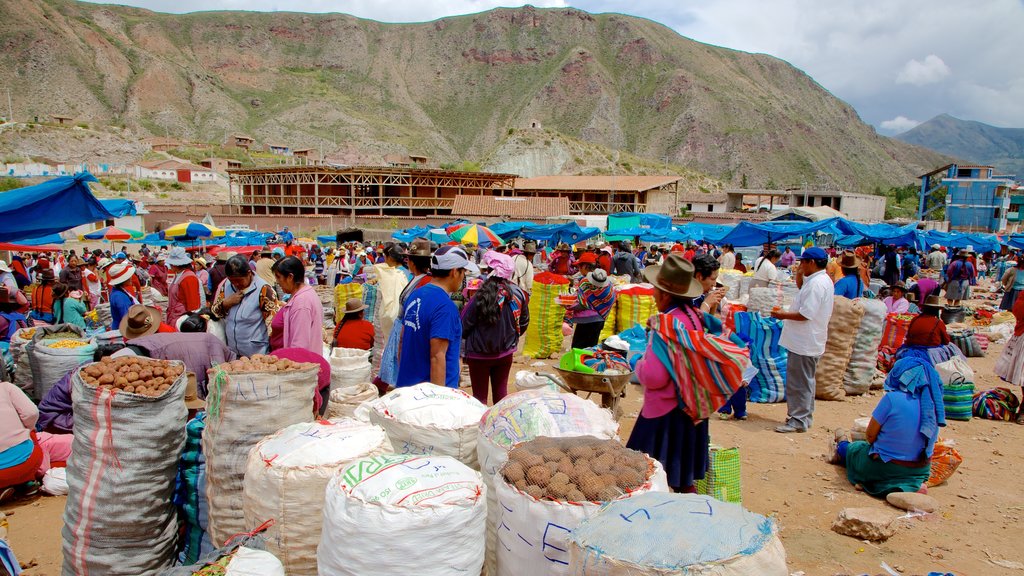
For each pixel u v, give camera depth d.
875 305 8.16
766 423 7.08
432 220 56.66
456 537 2.46
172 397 3.36
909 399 5.01
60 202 6.84
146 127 152.12
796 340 6.64
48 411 5.54
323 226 57.84
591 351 5.83
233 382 3.20
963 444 6.56
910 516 4.71
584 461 2.74
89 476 3.21
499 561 2.75
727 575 2.04
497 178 67.69
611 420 3.38
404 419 3.33
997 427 7.13
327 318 12.38
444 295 4.41
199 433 3.56
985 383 9.25
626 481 2.64
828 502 5.07
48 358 6.21
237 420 3.20
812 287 6.46
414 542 2.38
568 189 67.38
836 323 7.86
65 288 10.05
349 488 2.55
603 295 7.89
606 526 2.27
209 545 3.58
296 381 3.36
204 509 3.55
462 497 2.53
